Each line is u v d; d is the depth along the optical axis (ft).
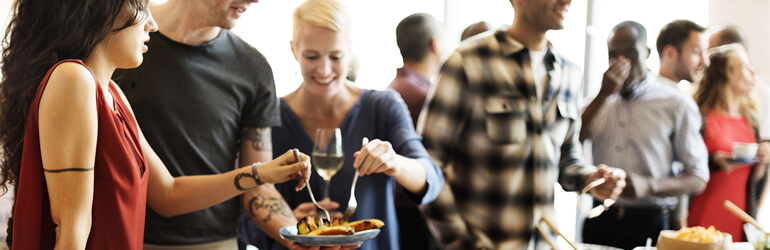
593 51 15.88
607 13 15.78
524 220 8.63
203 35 6.48
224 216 6.88
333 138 6.73
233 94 6.79
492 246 8.59
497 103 8.48
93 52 4.32
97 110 4.26
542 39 8.59
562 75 8.82
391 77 16.76
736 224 11.81
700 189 10.95
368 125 7.67
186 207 5.83
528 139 8.57
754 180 11.96
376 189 7.57
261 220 6.84
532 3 8.22
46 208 4.12
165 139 6.47
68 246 4.02
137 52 4.47
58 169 3.99
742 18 14.30
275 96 7.18
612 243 11.25
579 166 8.66
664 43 12.01
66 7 4.16
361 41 16.74
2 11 9.02
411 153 7.20
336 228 5.30
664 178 10.96
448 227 8.07
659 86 11.35
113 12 4.25
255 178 5.78
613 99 11.60
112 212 4.36
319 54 7.38
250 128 7.00
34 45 4.21
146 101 6.40
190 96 6.53
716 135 11.89
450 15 16.72
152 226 6.56
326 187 7.47
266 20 16.16
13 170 4.36
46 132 3.97
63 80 3.97
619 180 7.95
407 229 9.59
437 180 6.98
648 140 11.21
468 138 8.56
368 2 16.69
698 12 14.85
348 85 7.95
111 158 4.34
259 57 7.06
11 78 4.27
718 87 11.99
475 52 8.53
